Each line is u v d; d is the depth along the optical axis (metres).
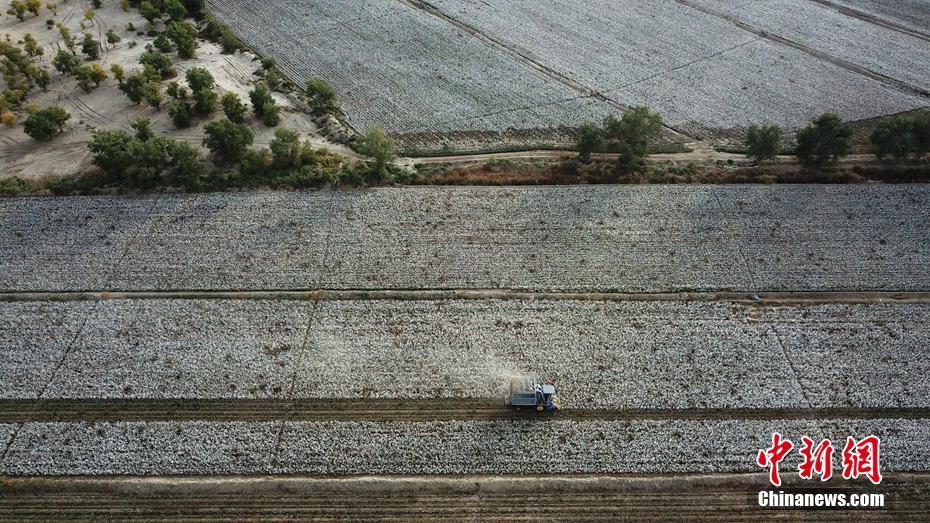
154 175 54.50
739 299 45.00
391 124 62.78
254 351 41.06
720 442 36.22
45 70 67.50
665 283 46.16
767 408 37.97
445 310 44.03
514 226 50.91
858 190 54.28
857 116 63.81
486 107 65.31
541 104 65.81
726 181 55.56
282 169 55.97
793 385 39.06
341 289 45.72
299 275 46.59
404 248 48.88
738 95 67.31
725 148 59.50
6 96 63.41
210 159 57.22
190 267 47.16
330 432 36.59
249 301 44.53
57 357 40.66
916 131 55.66
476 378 39.41
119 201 52.94
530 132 61.72
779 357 40.72
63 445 35.94
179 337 42.00
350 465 35.16
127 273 46.66
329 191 54.31
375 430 36.72
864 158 57.88
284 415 37.56
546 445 36.06
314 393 38.62
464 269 47.16
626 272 47.00
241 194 53.84
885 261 47.69
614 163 57.34
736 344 41.56
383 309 44.09
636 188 54.69
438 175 55.66
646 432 36.66
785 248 48.91
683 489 34.28
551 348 41.28
